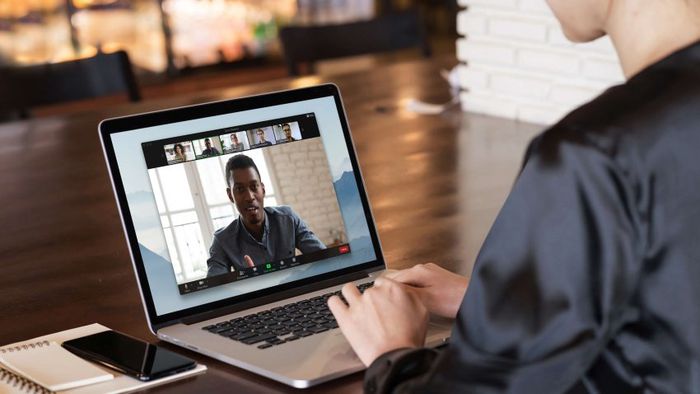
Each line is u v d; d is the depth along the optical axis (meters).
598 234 0.75
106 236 1.54
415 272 1.14
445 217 1.57
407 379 0.89
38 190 1.76
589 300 0.76
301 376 0.99
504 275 0.80
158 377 1.01
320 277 1.24
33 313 1.25
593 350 0.76
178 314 1.15
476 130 2.08
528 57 2.09
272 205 1.23
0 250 1.48
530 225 0.79
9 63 5.28
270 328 1.12
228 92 2.41
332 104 1.30
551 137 0.79
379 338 0.98
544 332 0.77
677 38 0.81
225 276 1.19
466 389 0.80
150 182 1.17
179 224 1.17
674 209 0.76
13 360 1.06
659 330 0.79
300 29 2.88
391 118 2.17
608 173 0.75
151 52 5.66
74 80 2.56
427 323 1.02
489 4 2.13
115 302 1.28
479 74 2.19
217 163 1.21
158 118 1.19
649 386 0.80
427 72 2.59
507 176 1.78
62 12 5.33
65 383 0.99
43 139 2.07
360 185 1.30
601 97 0.80
